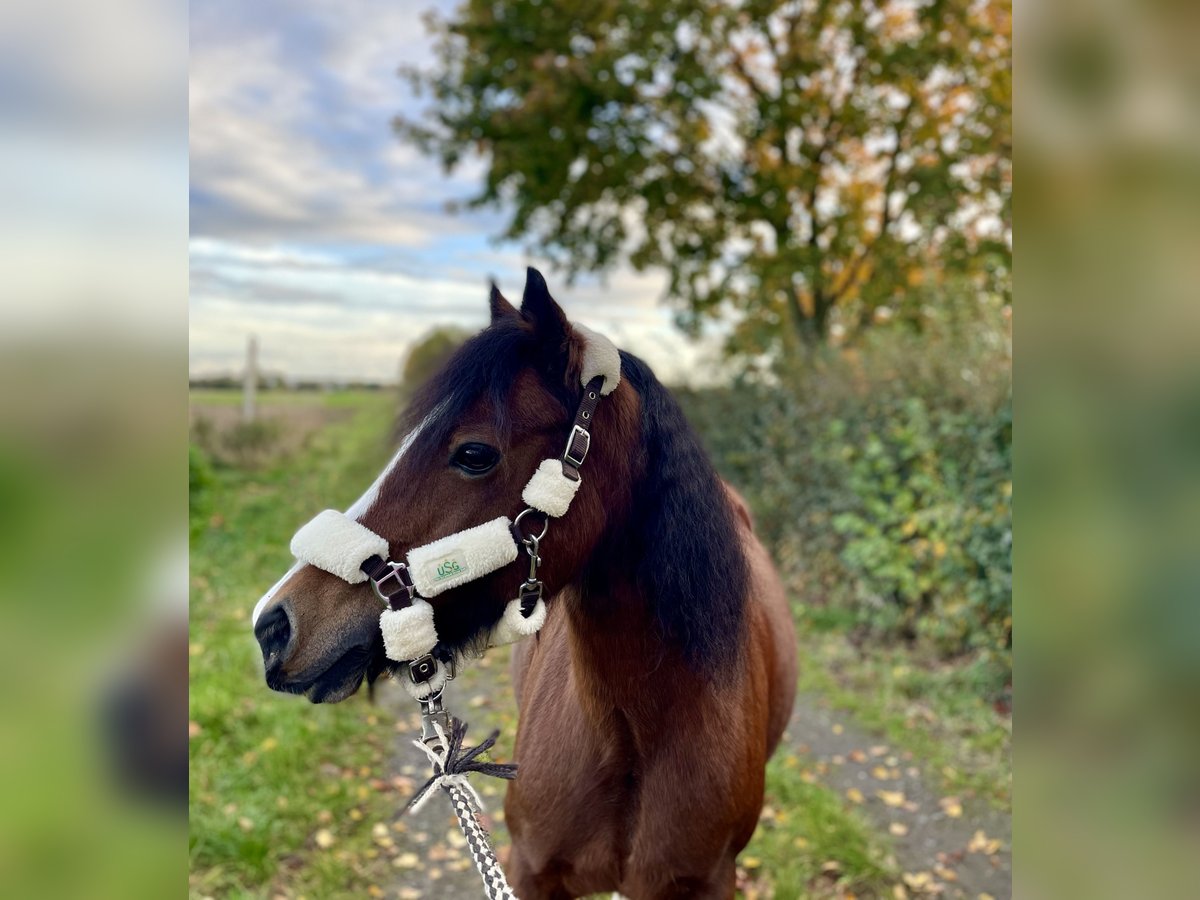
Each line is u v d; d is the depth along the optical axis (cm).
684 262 975
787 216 917
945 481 457
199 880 272
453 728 143
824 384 614
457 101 959
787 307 979
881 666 461
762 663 197
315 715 393
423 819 325
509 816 183
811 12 873
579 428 141
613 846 169
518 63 900
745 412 696
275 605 138
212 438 926
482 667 494
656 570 149
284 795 322
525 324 145
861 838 303
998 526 409
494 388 139
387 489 140
